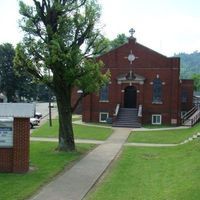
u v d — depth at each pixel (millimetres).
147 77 56531
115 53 57062
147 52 56469
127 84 56781
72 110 32438
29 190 18703
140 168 25125
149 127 53438
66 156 29359
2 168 22719
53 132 46031
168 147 35656
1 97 89688
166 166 25297
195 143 32594
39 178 21359
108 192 18875
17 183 20078
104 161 27859
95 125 54031
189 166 23672
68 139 32219
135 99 57094
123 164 26734
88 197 18094
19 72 31844
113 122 53531
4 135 22656
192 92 65000
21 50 30406
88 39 31516
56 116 71312
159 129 50750
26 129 22672
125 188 19672
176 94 55906
